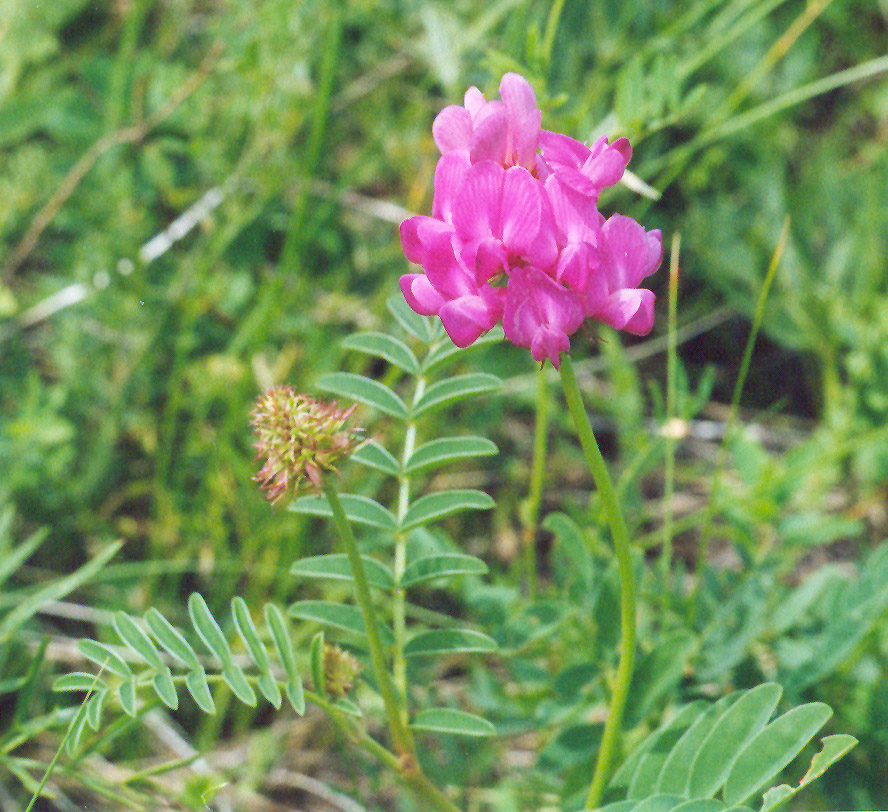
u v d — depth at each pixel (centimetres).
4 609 52
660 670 43
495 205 37
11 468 54
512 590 48
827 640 45
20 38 61
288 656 40
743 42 68
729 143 66
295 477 39
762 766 38
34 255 62
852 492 57
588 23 64
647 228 65
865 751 45
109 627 51
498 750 49
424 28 64
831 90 71
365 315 59
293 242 56
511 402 59
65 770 44
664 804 38
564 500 58
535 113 38
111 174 61
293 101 57
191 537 54
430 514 42
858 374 57
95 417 57
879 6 70
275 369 57
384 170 67
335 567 42
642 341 65
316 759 50
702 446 61
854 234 64
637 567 46
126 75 60
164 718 49
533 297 37
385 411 43
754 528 50
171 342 58
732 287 64
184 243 62
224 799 48
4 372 57
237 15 57
